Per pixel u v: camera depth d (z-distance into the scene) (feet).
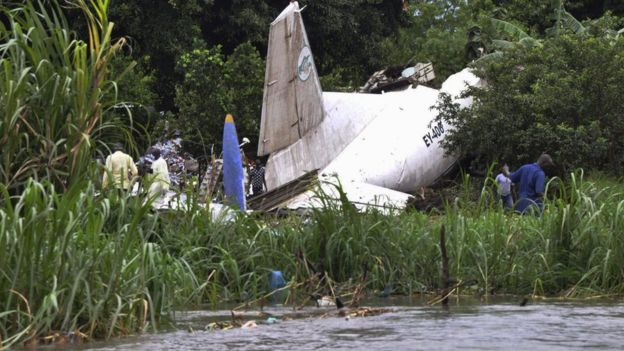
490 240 51.85
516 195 94.02
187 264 43.16
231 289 48.44
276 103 110.11
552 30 173.47
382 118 114.21
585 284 48.96
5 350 28.53
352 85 208.54
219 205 58.59
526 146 108.78
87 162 40.60
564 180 82.64
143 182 45.21
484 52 177.06
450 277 49.75
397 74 141.18
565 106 107.86
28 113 40.60
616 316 35.58
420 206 92.94
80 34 169.48
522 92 114.83
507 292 49.57
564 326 32.01
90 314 31.27
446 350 26.00
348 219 52.60
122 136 46.14
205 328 34.24
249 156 159.84
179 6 180.86
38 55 41.78
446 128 117.39
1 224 30.63
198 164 123.34
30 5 42.47
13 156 39.47
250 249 50.55
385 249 51.67
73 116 41.19
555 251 50.47
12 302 31.07
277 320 36.40
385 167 108.99
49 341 30.12
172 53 181.98
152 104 156.97
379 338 29.25
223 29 193.57
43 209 32.48
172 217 51.96
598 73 107.96
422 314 37.22
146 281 35.58
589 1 205.16
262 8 195.31
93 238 33.50
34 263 31.42
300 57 110.42
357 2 204.64
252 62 160.45
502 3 211.61
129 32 182.09
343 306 41.65
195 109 158.71
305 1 197.88
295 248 51.72
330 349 26.86
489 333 30.07
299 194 86.02
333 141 111.86
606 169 107.96
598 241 49.85
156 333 32.65
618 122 107.86
